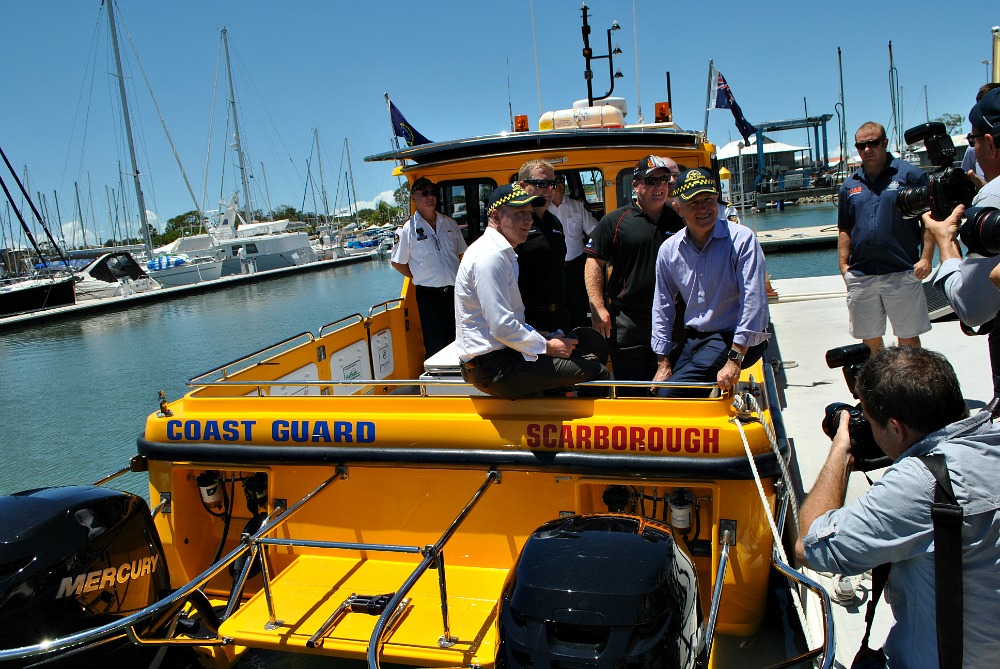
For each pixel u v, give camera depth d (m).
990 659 1.83
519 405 3.32
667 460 3.10
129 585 2.85
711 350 3.60
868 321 5.32
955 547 1.77
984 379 5.64
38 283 30.95
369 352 5.57
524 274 4.14
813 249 24.42
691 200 3.36
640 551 2.48
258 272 43.31
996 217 2.47
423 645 2.97
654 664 2.20
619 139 4.91
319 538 3.69
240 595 3.52
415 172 5.41
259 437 3.58
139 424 10.16
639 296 4.18
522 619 2.31
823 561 2.03
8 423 10.55
